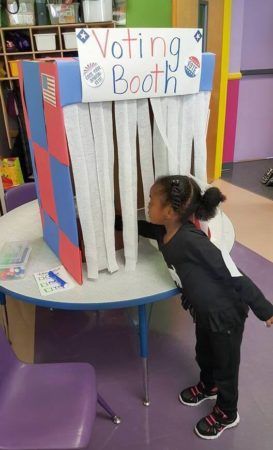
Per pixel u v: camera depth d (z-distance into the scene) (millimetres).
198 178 1481
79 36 1092
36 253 1627
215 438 1474
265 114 4922
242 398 1644
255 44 4535
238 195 3916
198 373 1779
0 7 3088
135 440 1480
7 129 3447
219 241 1575
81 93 1162
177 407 1612
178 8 3494
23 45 3201
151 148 1387
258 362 1835
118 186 1476
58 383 1259
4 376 1257
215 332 1302
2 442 1069
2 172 3348
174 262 1298
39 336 2041
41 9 3125
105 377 1772
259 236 3047
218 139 4203
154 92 1265
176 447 1451
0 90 3299
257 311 1264
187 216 1271
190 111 1380
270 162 5023
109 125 1262
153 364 1839
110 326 2104
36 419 1138
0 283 1409
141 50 1188
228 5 3680
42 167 1520
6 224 1896
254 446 1444
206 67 1343
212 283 1275
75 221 1323
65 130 1193
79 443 1057
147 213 1474
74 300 1302
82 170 1250
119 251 1604
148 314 2174
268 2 4387
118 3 3324
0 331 1292
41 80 1268
